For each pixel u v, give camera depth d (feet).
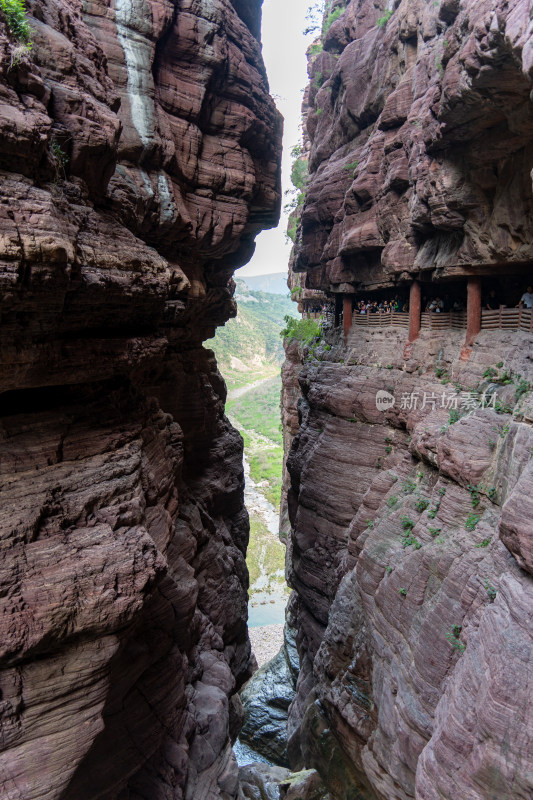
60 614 23.58
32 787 23.07
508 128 40.50
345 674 47.98
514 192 43.19
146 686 35.24
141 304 32.22
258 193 61.26
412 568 40.50
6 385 24.23
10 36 23.09
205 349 72.23
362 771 45.78
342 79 77.51
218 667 46.75
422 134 49.62
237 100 54.49
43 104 24.68
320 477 65.72
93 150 28.17
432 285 62.54
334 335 80.64
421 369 57.06
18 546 24.13
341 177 76.54
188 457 63.62
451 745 27.73
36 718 23.52
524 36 27.61
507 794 24.49
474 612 32.53
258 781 55.47
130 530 28.66
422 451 46.73
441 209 48.80
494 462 38.37
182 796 35.63
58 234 22.34
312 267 87.25
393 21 63.41
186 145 49.08
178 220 47.65
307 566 67.05
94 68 30.94
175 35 46.88
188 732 38.55
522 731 24.40
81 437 29.68
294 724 66.18
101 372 30.09
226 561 60.03
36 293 22.16
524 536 27.02
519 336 45.09
